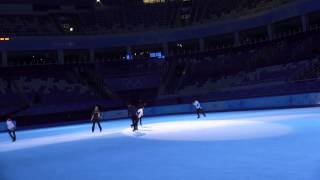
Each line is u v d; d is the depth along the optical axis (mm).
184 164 10914
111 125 36938
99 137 22969
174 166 10695
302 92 41688
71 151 16562
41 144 21406
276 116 29391
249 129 20578
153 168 10609
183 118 38906
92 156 14266
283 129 19203
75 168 11664
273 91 47562
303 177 8148
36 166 12820
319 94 36688
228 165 10211
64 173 10891
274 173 8750
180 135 20109
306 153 11312
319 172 8539
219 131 20719
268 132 18281
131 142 18422
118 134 24125
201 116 39969
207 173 9328
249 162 10445
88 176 10086
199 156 12234
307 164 9578
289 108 39188
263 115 32125
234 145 14359
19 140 26469
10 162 14539
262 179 8242
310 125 20203
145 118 46969
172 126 27703
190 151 13609
